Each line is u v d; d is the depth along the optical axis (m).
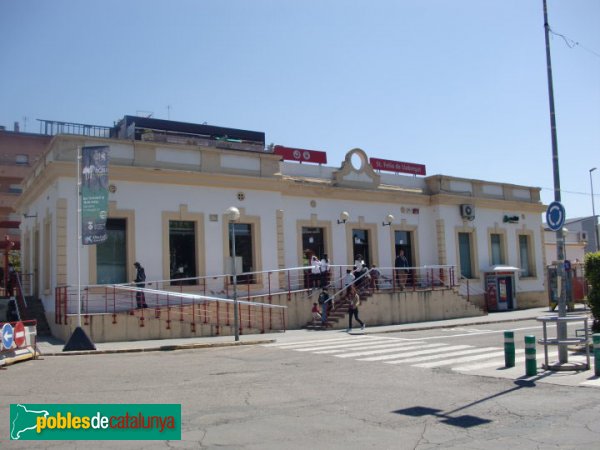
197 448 6.77
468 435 7.21
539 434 7.16
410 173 32.84
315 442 6.96
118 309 20.78
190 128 30.27
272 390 10.36
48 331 21.23
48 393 10.20
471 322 25.47
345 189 28.41
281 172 27.09
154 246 22.05
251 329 22.41
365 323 24.95
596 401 8.78
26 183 28.00
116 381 11.45
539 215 38.06
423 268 28.34
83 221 18.09
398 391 10.09
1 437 7.38
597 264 14.94
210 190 23.72
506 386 10.18
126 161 21.89
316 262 25.55
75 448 6.85
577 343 11.18
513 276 34.62
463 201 33.19
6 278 25.69
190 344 18.06
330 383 11.02
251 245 24.78
